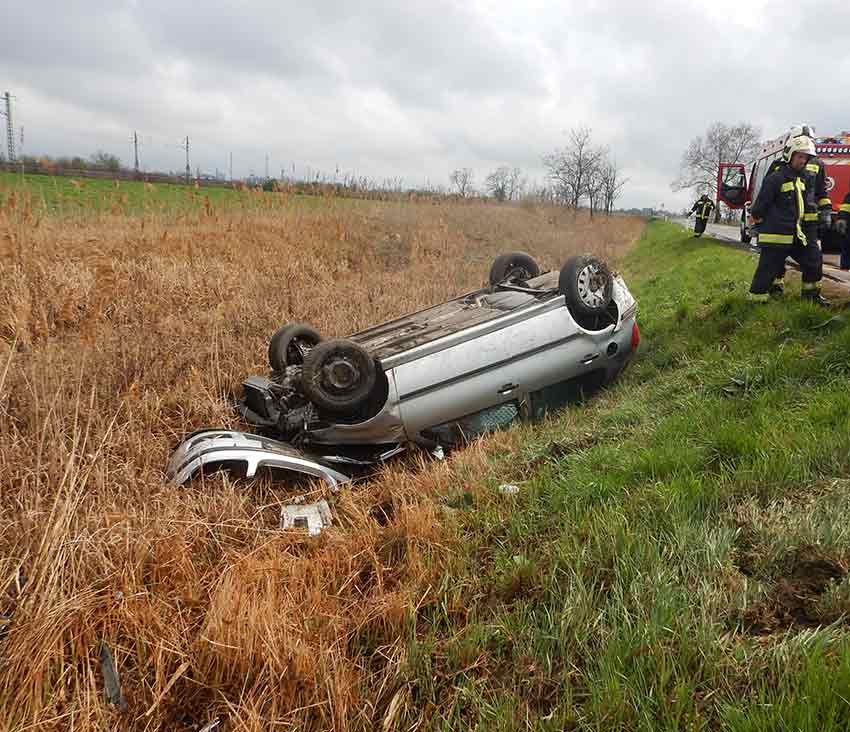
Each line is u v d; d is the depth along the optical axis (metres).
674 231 27.66
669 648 2.36
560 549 3.13
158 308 8.47
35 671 2.48
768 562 2.72
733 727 1.96
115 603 2.98
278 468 4.55
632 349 6.28
